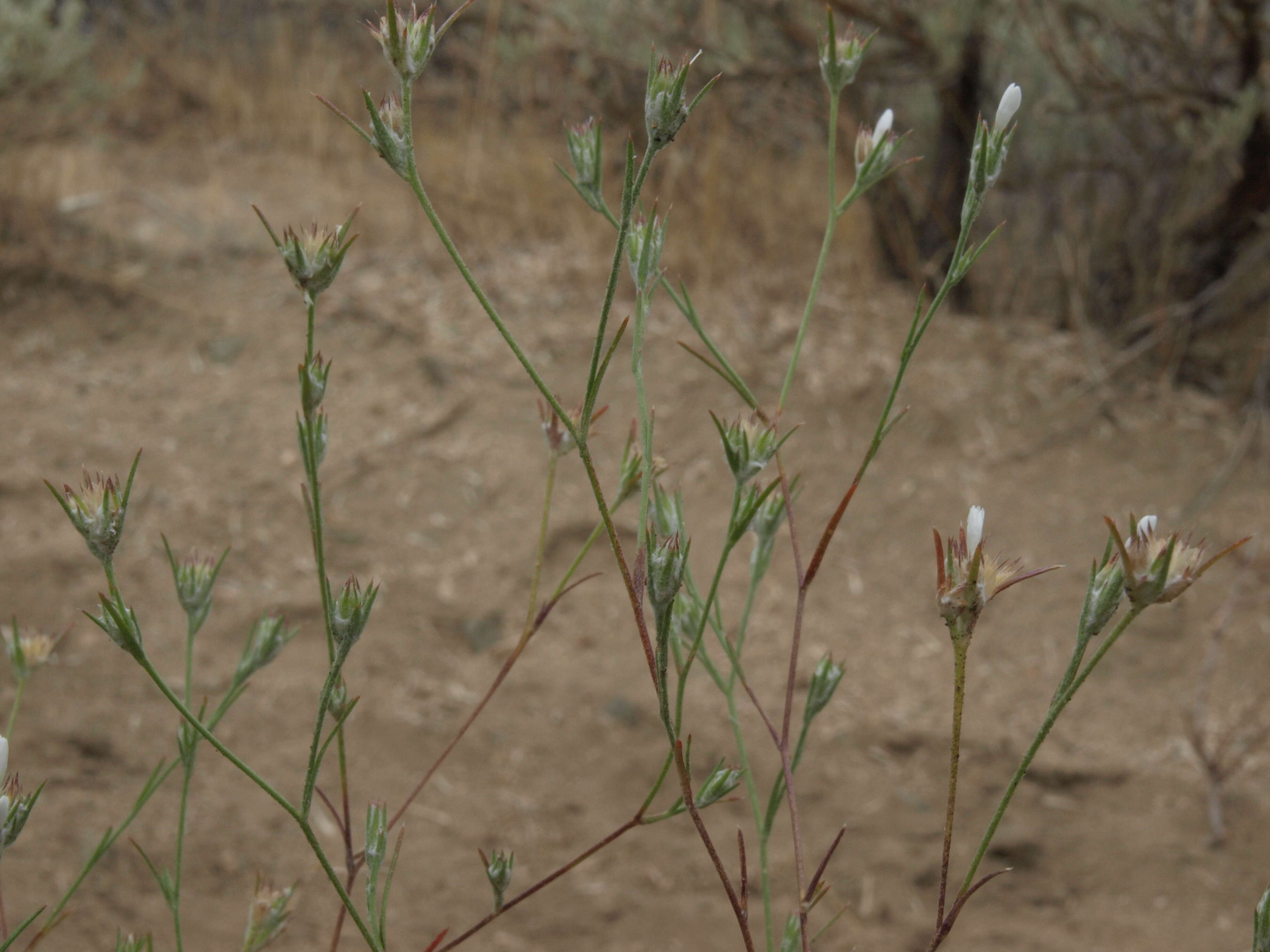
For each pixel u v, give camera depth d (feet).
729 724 8.55
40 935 3.66
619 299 12.80
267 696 8.50
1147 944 6.89
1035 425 11.50
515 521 10.37
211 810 7.45
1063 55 12.35
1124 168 12.82
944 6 11.82
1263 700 8.68
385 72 17.60
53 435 10.69
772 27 13.24
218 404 11.37
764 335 12.14
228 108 17.40
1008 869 2.63
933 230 13.15
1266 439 11.28
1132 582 2.39
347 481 10.62
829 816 7.88
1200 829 7.70
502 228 14.11
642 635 2.76
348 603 2.84
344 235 2.93
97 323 12.24
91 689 8.30
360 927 2.99
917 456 11.12
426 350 12.00
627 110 13.84
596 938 6.89
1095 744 8.43
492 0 14.16
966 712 8.73
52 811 7.18
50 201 13.56
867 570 10.11
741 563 10.08
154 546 9.68
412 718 8.50
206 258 13.32
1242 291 12.64
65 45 12.84
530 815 7.80
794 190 14.40
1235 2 10.66
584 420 2.70
